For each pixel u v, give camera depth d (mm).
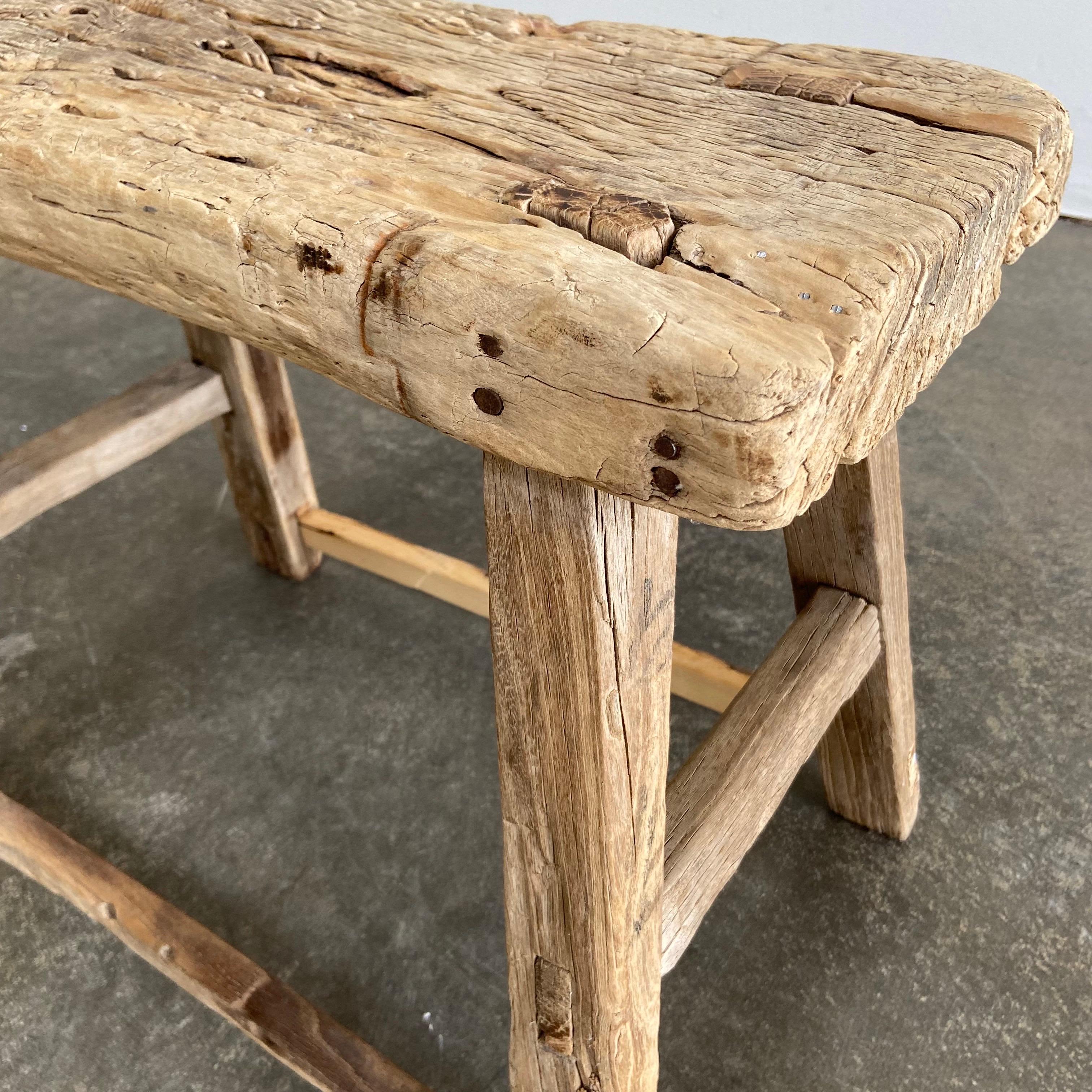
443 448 1982
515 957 780
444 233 504
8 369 2193
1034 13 2488
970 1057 1035
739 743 892
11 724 1438
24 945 1177
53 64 759
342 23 866
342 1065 933
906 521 1761
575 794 660
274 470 1526
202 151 615
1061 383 2084
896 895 1190
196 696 1483
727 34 2895
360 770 1371
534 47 840
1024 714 1410
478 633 1586
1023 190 662
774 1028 1066
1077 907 1172
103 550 1747
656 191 591
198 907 1207
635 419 442
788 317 476
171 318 2379
